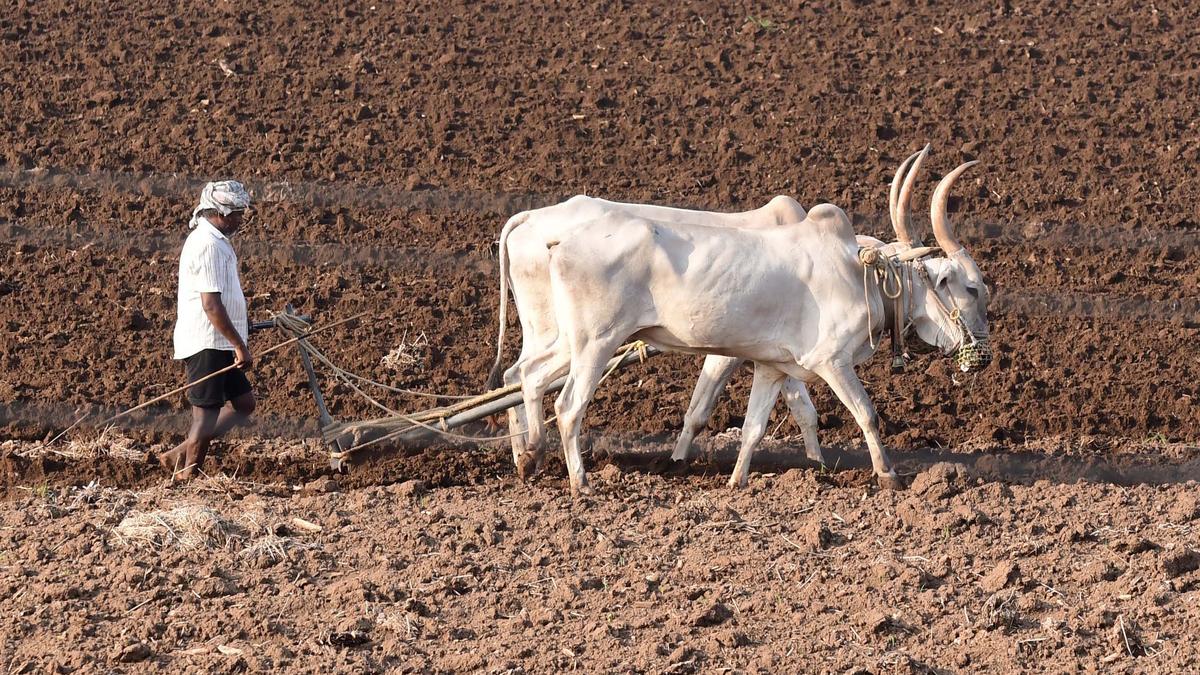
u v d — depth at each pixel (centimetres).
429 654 2281
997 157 4934
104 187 4569
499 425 3381
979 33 5906
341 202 4556
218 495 2919
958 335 3019
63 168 4653
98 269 4131
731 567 2600
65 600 2417
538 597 2483
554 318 3003
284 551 2622
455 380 3600
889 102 5303
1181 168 4875
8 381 3469
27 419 3309
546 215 2977
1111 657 2273
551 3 6138
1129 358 3834
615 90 5359
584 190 4650
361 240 4359
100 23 5750
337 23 5869
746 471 3034
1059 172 4844
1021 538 2727
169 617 2377
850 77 5491
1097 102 5331
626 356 3191
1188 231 4528
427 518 2805
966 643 2336
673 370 3712
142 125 4947
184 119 5012
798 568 2594
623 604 2462
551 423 3366
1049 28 5969
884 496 2945
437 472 3116
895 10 6125
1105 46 5812
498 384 3494
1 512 2794
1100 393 3594
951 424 3444
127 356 3653
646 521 2817
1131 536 2667
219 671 2211
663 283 2862
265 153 4803
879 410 3509
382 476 3083
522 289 3006
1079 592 2502
